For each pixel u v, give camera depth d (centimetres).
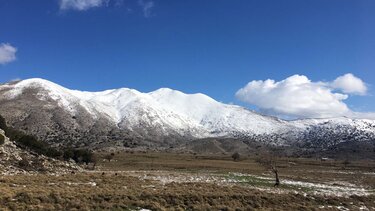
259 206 4741
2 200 3522
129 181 5716
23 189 4059
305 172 12531
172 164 14012
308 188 6931
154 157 19838
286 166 16275
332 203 5409
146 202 4088
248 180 7594
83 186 4794
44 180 5103
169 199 4403
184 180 6556
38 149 8719
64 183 4947
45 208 3431
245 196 5016
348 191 6925
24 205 3450
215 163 15888
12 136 8450
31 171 6550
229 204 4534
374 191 7431
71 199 3847
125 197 4188
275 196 5312
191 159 19700
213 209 4197
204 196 4675
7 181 4656
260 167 13725
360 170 15650
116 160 16000
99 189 4541
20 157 7056
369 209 5291
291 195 5547
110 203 3894
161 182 5897
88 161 10775
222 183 6488
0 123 8588
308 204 5153
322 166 17988
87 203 3794
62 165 7744
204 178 7300
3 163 6425
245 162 18375
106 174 6756
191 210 4112
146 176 6912
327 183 8594
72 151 10369
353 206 5369
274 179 8381
